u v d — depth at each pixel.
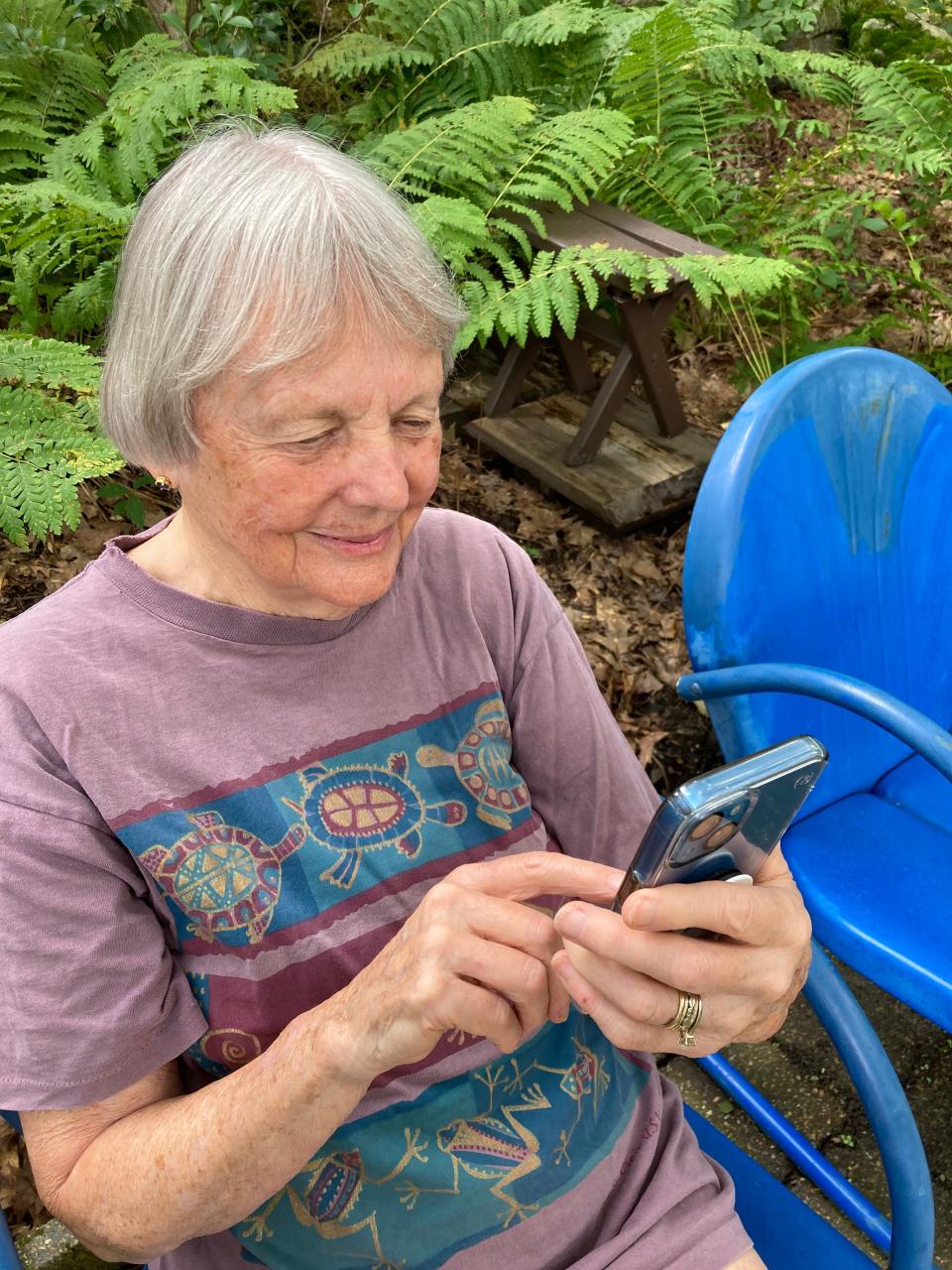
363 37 3.28
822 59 3.66
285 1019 0.91
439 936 0.74
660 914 0.66
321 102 3.58
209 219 0.74
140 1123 0.84
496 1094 0.96
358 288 0.74
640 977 0.72
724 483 1.33
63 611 0.90
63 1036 0.82
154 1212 0.81
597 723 1.07
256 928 0.89
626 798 1.08
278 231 0.73
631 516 2.64
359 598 0.84
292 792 0.91
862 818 1.49
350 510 0.79
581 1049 1.02
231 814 0.89
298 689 0.92
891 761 1.57
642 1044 0.75
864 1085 1.12
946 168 3.33
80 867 0.85
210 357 0.74
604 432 2.76
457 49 3.25
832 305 3.61
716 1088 1.75
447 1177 0.93
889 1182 1.14
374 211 0.77
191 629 0.89
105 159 2.68
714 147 3.68
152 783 0.87
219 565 0.89
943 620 1.60
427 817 0.96
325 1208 0.92
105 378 0.82
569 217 2.89
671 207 3.28
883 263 3.82
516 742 1.06
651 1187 1.00
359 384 0.76
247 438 0.77
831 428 1.40
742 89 3.85
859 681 1.21
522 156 2.79
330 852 0.91
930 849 1.42
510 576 1.04
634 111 3.25
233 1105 0.80
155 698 0.88
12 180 2.79
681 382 3.22
